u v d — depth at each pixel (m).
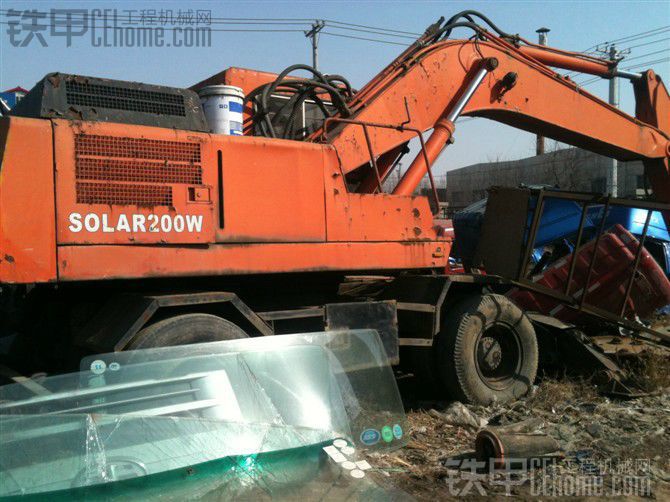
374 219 5.63
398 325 6.01
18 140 3.97
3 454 2.62
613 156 8.84
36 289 4.61
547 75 7.89
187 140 4.60
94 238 4.18
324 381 3.70
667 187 8.95
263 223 4.91
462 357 5.93
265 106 5.88
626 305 8.01
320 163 5.30
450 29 7.32
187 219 4.54
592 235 9.38
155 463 2.67
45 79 4.34
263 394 3.40
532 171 32.62
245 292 5.33
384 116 6.49
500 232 6.86
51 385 3.27
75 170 4.15
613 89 17.66
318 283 5.79
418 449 4.75
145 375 3.31
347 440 3.21
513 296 7.99
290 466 2.81
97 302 4.90
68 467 2.59
